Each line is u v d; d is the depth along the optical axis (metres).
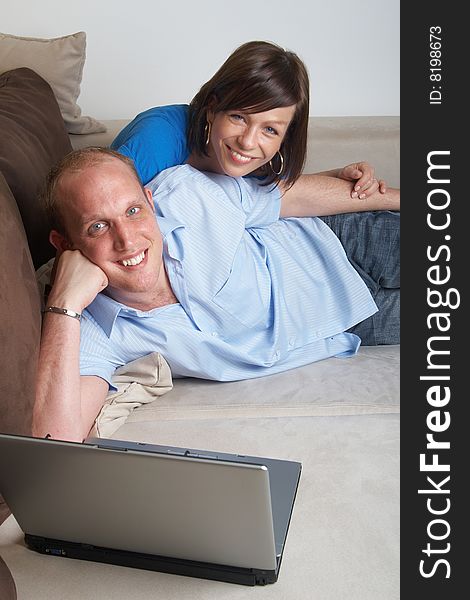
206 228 1.75
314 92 2.74
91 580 1.24
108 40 2.68
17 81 2.08
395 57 2.71
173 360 1.72
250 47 1.74
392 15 2.66
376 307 1.97
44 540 1.29
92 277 1.58
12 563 1.27
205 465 1.10
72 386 1.51
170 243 1.69
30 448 1.15
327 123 2.45
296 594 1.20
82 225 1.56
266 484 1.10
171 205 1.75
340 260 1.97
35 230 1.70
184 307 1.71
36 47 2.29
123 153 1.85
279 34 2.68
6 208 1.46
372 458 1.50
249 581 1.22
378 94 2.75
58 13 2.65
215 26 2.66
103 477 1.15
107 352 1.66
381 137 2.35
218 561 1.22
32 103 2.00
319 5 2.65
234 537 1.18
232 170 1.79
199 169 1.92
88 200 1.54
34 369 1.39
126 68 2.71
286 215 1.98
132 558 1.26
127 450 1.12
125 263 1.58
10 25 2.67
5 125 1.79
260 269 1.84
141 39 2.67
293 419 1.62
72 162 1.57
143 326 1.68
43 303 1.71
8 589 1.17
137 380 1.68
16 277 1.40
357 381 1.77
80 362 1.61
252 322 1.79
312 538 1.30
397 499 1.40
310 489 1.42
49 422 1.48
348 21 2.67
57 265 1.64
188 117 1.90
